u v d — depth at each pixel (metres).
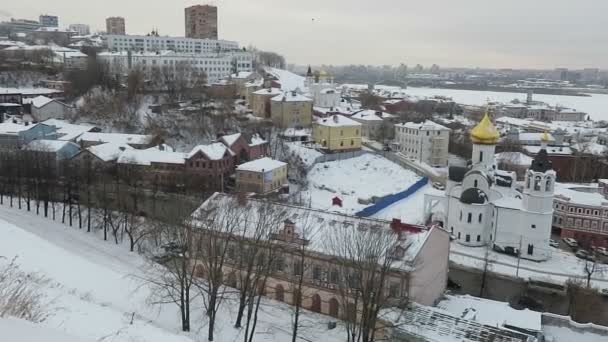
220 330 58.78
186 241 68.56
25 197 112.19
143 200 113.25
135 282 66.19
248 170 123.44
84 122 172.88
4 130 141.88
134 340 36.28
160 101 191.62
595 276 91.38
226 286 65.00
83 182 111.44
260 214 71.75
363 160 162.50
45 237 84.62
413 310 62.09
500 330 58.69
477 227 103.88
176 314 60.31
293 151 154.88
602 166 174.75
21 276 47.81
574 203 110.69
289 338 60.16
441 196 110.44
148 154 129.62
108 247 87.50
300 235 69.69
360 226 69.81
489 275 91.69
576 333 65.25
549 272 92.81
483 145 107.88
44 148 123.50
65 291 51.50
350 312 59.41
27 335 11.26
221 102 196.12
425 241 66.50
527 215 98.81
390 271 62.94
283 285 70.31
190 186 122.75
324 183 142.75
